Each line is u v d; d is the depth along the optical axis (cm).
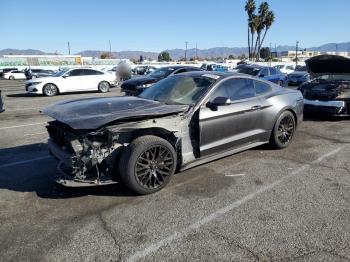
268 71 1773
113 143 428
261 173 525
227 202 426
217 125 511
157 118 451
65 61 6481
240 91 570
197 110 493
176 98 524
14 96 1841
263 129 601
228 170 538
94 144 416
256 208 409
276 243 335
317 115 945
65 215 397
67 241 344
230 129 535
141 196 445
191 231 360
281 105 621
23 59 6216
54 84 1856
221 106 519
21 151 663
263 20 5775
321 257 312
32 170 552
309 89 952
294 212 397
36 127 902
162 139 450
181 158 482
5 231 364
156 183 453
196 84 539
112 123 423
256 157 602
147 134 453
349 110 912
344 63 911
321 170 537
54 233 359
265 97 608
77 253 324
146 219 386
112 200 434
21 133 827
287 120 646
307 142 704
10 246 336
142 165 435
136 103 492
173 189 466
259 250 324
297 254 317
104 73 2052
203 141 498
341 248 326
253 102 576
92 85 1994
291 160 586
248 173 525
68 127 438
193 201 429
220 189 465
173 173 467
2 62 6091
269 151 638
